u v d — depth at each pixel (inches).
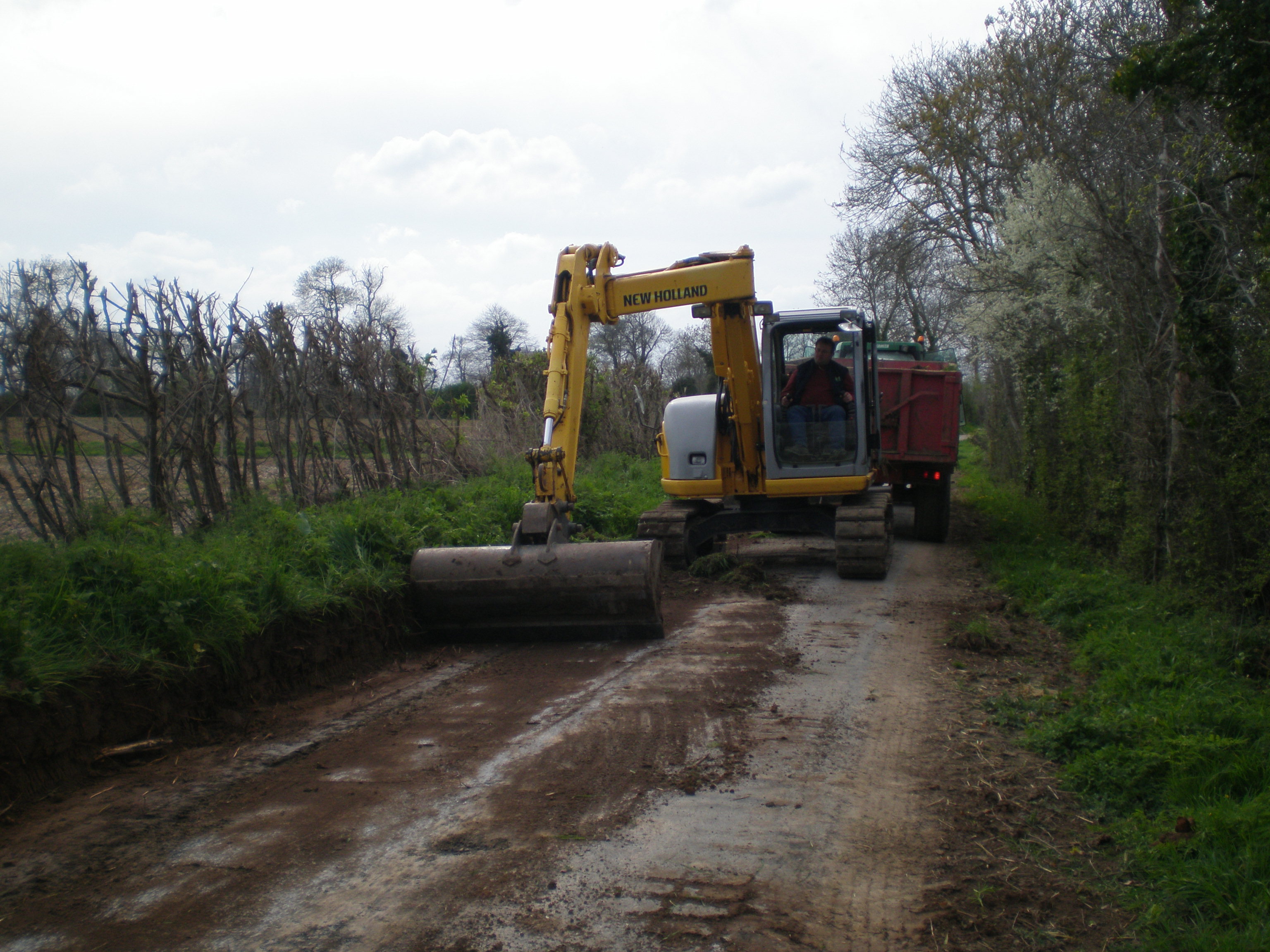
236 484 296.5
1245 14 195.9
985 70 676.1
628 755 170.4
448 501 355.9
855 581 347.9
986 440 981.2
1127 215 309.4
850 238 1027.9
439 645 258.8
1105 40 401.1
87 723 165.8
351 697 210.5
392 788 156.7
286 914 116.3
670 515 370.3
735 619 282.2
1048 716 189.6
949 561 400.8
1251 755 151.9
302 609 218.2
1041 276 470.6
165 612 187.0
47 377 238.5
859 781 158.9
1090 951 109.3
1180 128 300.5
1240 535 239.9
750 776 161.0
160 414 268.7
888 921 115.8
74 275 254.4
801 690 210.2
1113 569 327.9
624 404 810.8
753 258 318.0
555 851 133.1
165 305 275.4
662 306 315.3
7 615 162.4
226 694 194.9
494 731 184.5
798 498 377.7
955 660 233.3
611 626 250.4
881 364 448.8
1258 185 215.0
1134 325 313.3
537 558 248.1
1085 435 388.5
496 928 112.8
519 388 613.0
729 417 381.4
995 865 130.3
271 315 328.5
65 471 273.7
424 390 427.8
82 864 130.7
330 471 350.9
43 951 108.3
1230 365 251.0
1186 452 276.2
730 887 122.9
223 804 151.2
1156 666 209.5
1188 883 120.7
